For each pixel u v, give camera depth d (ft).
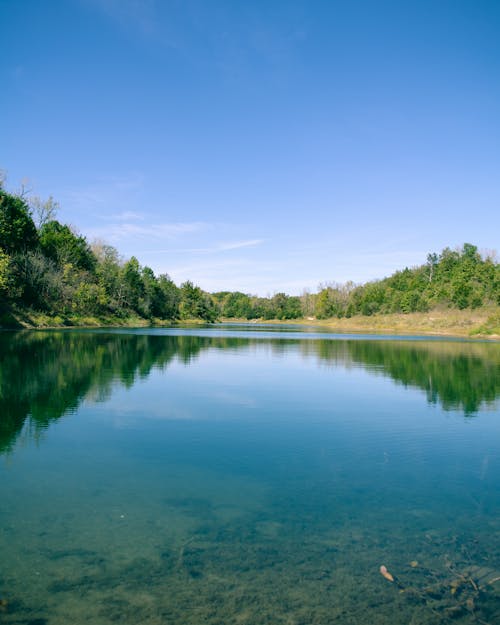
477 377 70.13
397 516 22.88
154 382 60.23
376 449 33.91
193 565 18.02
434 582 17.26
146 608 15.37
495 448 34.40
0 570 17.33
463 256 459.32
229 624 14.65
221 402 49.03
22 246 213.66
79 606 15.37
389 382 64.90
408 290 399.03
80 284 243.60
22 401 45.93
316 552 19.26
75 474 27.48
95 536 20.10
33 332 157.89
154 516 22.25
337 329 299.58
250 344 136.05
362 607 15.70
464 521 22.47
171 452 32.09
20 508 22.68
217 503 23.99
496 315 222.69
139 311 327.06
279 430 38.50
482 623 14.97
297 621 14.85
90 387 54.70
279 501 24.43
